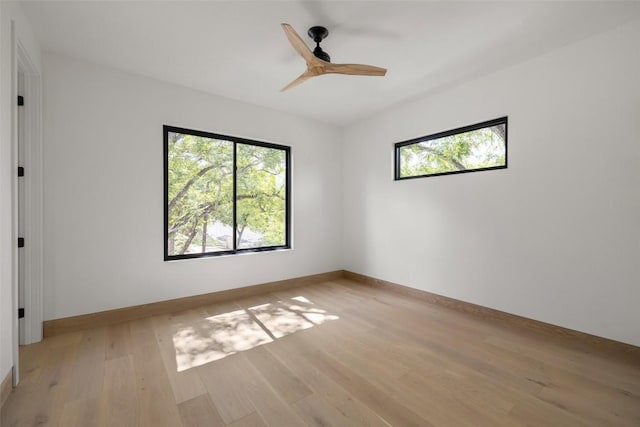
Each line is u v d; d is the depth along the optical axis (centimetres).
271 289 397
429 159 367
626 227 221
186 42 244
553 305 258
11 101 182
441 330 270
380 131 419
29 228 240
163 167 318
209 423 151
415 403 167
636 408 163
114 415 157
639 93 214
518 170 278
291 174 425
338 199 478
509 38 238
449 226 337
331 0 194
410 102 376
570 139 246
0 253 164
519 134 277
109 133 283
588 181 238
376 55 264
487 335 259
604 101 229
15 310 182
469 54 262
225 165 379
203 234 363
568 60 247
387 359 217
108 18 213
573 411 161
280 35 235
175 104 322
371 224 434
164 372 199
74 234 266
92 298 275
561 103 251
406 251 384
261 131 389
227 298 358
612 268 227
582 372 200
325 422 152
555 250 256
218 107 352
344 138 481
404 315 309
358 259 456
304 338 253
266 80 314
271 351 229
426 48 253
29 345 237
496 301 295
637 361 214
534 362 212
